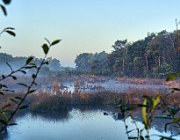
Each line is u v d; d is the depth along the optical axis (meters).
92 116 21.38
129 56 73.25
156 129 13.02
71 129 17.20
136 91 29.27
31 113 22.36
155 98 1.28
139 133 1.45
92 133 15.95
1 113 1.57
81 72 79.56
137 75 66.88
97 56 129.00
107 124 17.97
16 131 16.05
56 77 66.19
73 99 27.53
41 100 24.52
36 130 16.73
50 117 21.14
